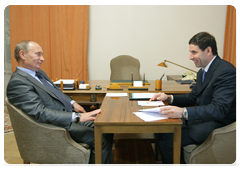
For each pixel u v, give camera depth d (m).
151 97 1.83
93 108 2.30
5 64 4.07
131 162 1.63
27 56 1.53
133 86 2.42
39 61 1.58
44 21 3.88
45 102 1.49
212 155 1.29
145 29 3.97
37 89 1.45
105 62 4.10
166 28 3.95
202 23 3.91
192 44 1.53
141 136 2.17
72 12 3.86
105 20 3.97
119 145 1.95
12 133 2.66
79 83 2.52
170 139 1.50
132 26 3.97
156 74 4.11
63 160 1.40
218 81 1.42
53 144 1.37
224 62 1.47
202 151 1.30
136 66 3.38
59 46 3.96
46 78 1.90
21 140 1.38
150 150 1.84
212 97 1.49
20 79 1.37
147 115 1.36
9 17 3.87
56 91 1.71
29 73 1.59
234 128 1.21
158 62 4.06
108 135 1.60
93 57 4.09
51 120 1.33
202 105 1.45
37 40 3.93
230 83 1.37
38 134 1.35
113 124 1.25
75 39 3.92
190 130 1.50
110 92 2.18
